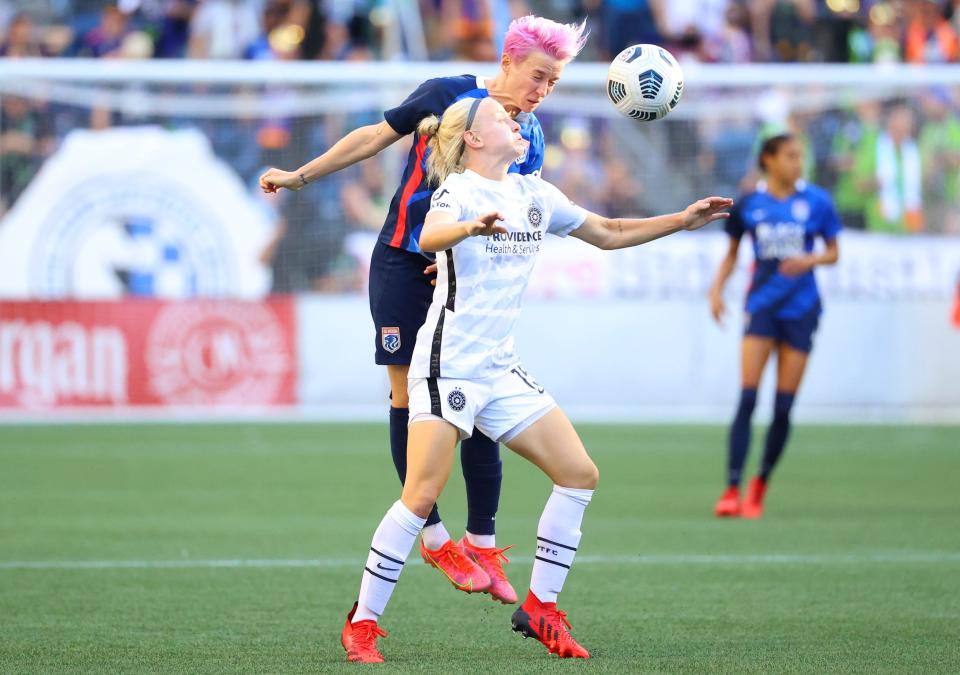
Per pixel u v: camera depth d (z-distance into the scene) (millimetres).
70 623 20688
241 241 56688
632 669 17438
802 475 41031
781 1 69688
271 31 67875
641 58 21188
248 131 60438
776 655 18406
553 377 55469
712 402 55906
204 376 55281
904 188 59969
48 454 44812
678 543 28906
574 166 61844
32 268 55156
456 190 17438
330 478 39562
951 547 28391
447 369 17516
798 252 33594
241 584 24094
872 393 56312
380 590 17922
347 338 55750
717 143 62281
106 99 58844
